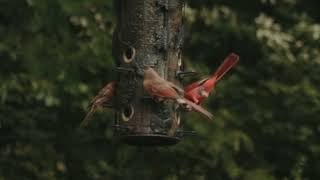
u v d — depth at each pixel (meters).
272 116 17.55
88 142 16.75
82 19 16.28
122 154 16.73
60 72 16.17
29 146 16.53
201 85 10.42
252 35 17.36
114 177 16.73
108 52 16.38
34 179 16.50
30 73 16.16
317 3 18.55
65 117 16.59
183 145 16.64
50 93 16.03
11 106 16.38
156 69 10.79
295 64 17.64
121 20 11.02
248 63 17.73
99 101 10.75
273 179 17.14
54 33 16.39
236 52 17.66
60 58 16.25
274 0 17.58
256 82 17.69
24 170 16.48
